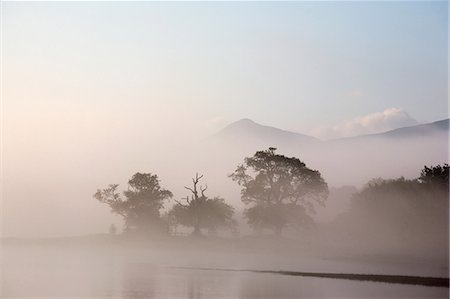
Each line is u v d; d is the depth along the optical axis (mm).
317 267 79188
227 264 85562
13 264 81812
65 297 47688
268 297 48438
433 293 51688
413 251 96250
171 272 70688
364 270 73062
